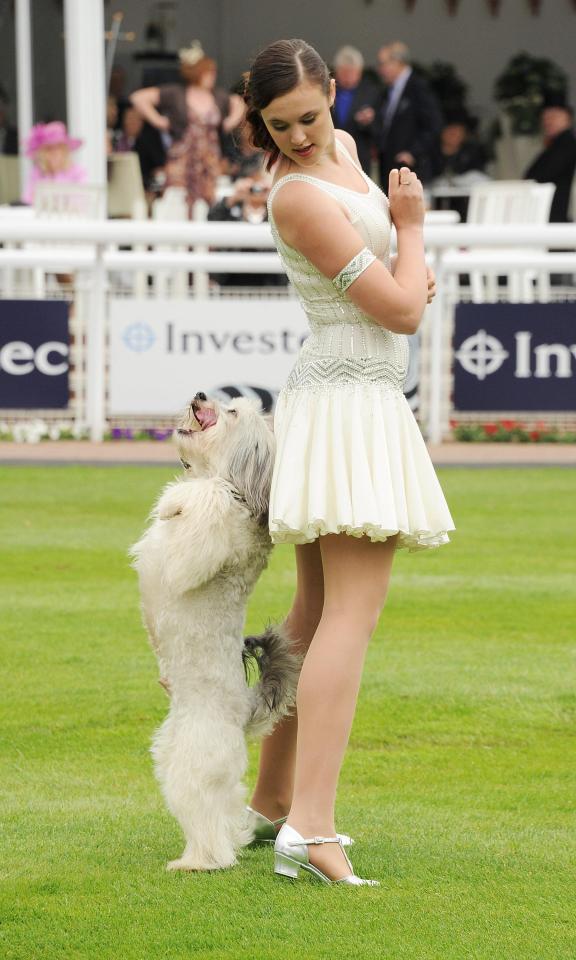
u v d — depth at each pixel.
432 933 6.12
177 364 21.73
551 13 38.00
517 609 12.29
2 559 14.04
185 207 27.22
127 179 29.14
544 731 9.21
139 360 21.77
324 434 6.74
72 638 11.18
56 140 27.86
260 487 6.85
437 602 12.52
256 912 6.34
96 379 21.97
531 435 22.23
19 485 18.41
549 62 35.72
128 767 8.48
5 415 22.03
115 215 29.14
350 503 6.63
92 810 7.76
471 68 38.22
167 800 6.84
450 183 31.70
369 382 6.80
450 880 6.77
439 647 11.05
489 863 7.01
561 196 30.20
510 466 20.39
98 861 6.99
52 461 20.14
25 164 31.27
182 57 29.36
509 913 6.36
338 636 6.77
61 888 6.62
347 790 8.18
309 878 6.76
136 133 29.64
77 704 9.58
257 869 6.90
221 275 24.50
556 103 35.47
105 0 36.69
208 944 6.00
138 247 25.25
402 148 28.92
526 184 27.58
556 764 8.63
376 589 6.84
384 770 8.52
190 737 6.70
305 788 6.79
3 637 11.18
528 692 9.91
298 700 6.79
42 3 35.59
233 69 38.00
